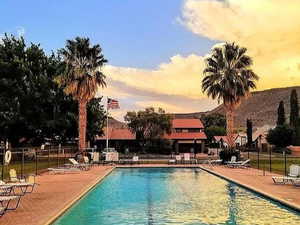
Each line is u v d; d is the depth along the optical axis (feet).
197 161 165.89
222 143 296.30
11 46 179.42
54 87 181.57
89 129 205.46
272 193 65.57
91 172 114.93
